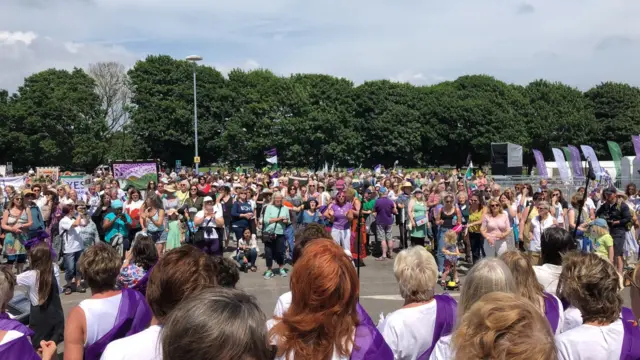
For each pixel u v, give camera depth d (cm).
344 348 212
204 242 962
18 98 6316
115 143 5978
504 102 6981
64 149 5888
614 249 952
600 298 268
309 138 6284
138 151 5891
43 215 1095
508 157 2992
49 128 5831
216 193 1341
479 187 1752
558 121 6681
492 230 934
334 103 6725
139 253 413
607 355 255
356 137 6600
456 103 6756
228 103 6303
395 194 1488
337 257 223
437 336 304
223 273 353
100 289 317
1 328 288
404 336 303
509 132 6575
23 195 972
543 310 312
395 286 942
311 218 1185
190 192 1256
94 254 318
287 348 211
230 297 156
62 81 6172
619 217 959
